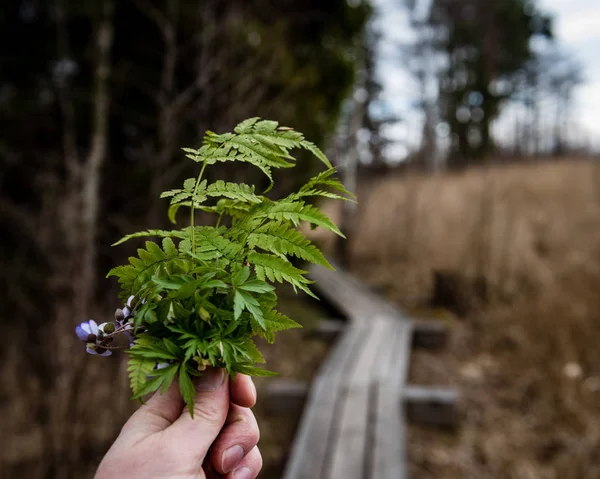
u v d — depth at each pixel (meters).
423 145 19.33
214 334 0.73
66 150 4.12
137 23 4.87
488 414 4.54
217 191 0.76
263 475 3.83
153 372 0.71
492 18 22.58
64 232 3.57
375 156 9.96
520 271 7.12
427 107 19.78
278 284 4.48
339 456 3.32
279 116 4.62
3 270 4.61
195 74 4.45
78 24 4.91
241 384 0.90
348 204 9.48
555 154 21.83
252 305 0.71
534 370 5.20
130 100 4.85
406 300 7.44
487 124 19.28
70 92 4.81
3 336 4.46
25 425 3.74
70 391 2.98
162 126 3.88
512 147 24.52
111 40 4.87
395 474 3.12
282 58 4.72
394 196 10.56
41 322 4.41
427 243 8.99
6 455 3.49
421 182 11.13
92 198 3.75
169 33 4.02
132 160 4.95
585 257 7.39
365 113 9.89
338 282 8.20
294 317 5.12
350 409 3.96
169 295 0.72
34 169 4.87
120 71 4.71
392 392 4.26
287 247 0.74
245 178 4.03
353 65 6.60
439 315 6.74
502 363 5.47
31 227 4.02
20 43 5.03
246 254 0.76
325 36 6.53
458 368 5.48
